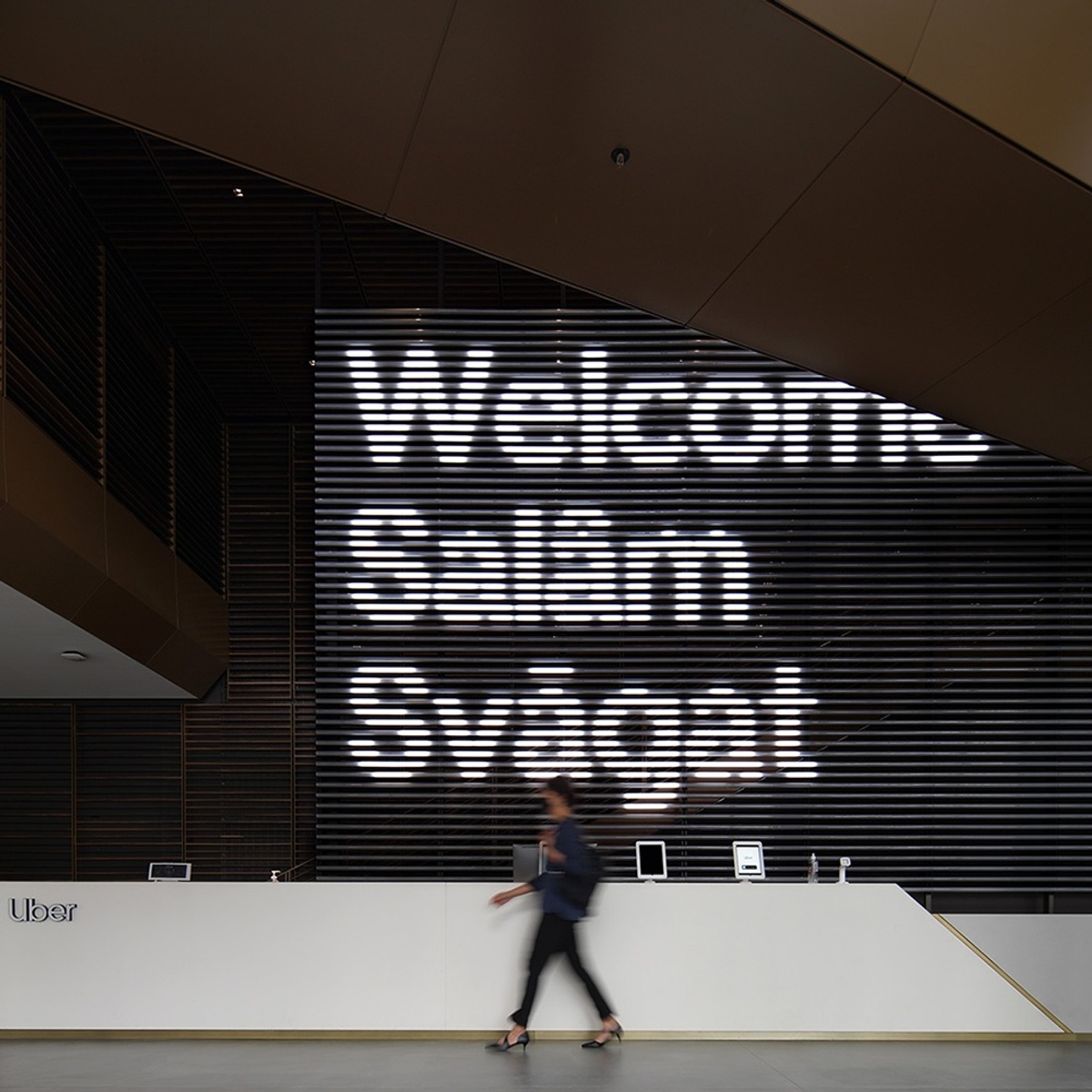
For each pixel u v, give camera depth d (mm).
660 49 3768
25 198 5934
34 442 5762
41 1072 4977
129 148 6270
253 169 4730
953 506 8156
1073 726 7926
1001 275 4727
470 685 7910
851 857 7805
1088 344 5098
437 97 4113
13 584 5805
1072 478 8125
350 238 7332
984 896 7848
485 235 5043
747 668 7980
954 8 3568
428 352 8117
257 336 8633
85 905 5805
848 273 4922
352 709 7895
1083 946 7617
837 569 8094
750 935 5766
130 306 7715
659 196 4586
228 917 5777
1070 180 4117
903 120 3936
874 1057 5293
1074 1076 4941
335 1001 5699
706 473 8102
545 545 7980
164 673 8445
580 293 8258
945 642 8016
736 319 5547
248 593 9828
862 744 7957
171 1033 5695
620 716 7898
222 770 9586
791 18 3564
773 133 4109
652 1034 5660
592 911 5438
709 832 7836
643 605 7961
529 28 3723
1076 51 3842
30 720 9609
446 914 5766
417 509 8016
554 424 8102
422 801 7848
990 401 5938
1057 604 8070
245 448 10070
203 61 4027
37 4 3752
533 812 7809
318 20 3762
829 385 8195
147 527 7949
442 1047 5477
